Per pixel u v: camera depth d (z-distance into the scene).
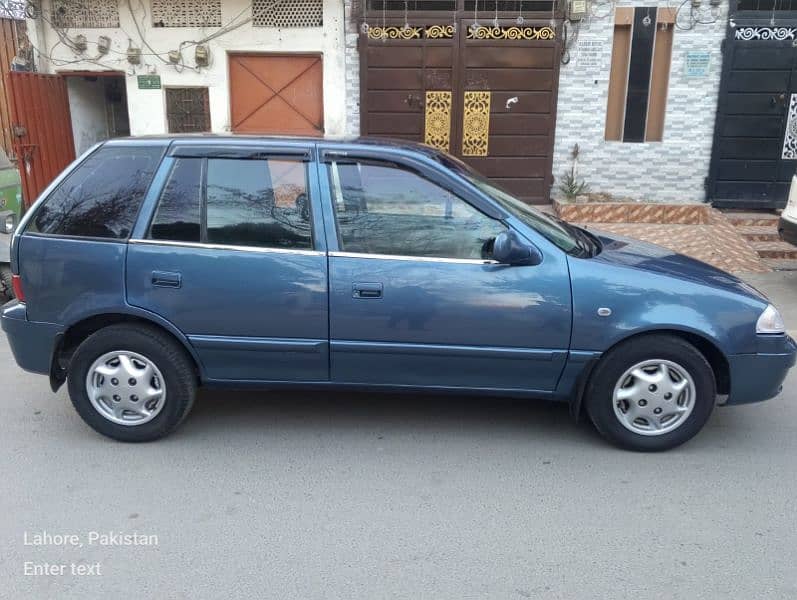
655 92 9.49
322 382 4.05
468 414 4.54
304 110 9.79
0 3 9.92
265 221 3.90
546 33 9.20
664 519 3.37
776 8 9.05
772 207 9.65
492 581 2.92
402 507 3.47
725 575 2.96
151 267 3.89
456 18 9.21
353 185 3.90
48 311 4.00
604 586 2.89
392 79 9.44
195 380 4.11
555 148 9.62
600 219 8.99
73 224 3.98
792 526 3.32
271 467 3.85
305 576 2.95
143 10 9.43
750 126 9.41
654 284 3.81
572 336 3.81
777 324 3.88
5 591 2.86
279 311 3.88
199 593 2.85
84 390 4.05
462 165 4.33
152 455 3.98
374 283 3.82
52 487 3.63
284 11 9.35
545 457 3.97
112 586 2.89
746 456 4.00
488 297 3.79
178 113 9.82
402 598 2.82
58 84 9.73
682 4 9.04
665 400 3.90
